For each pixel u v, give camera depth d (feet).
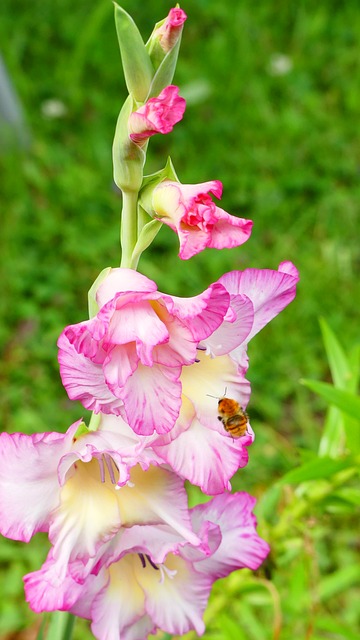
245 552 1.43
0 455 1.23
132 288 1.17
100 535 1.26
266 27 4.86
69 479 1.29
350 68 4.66
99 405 1.21
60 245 3.59
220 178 3.96
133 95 1.25
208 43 4.66
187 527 1.29
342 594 2.68
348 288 3.57
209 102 4.34
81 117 4.22
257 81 4.48
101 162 3.95
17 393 3.05
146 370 1.19
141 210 1.30
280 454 2.66
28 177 3.82
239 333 1.25
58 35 4.65
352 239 3.79
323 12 4.94
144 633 1.44
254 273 1.28
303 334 3.38
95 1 4.83
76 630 2.46
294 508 1.88
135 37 1.22
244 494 1.43
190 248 1.18
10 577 2.60
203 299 1.16
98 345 1.16
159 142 4.14
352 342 3.35
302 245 3.74
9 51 4.28
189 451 1.26
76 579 1.26
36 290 3.39
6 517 1.23
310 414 3.17
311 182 3.97
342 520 2.81
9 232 3.57
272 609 2.49
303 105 4.42
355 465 1.74
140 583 1.40
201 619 1.42
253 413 3.12
